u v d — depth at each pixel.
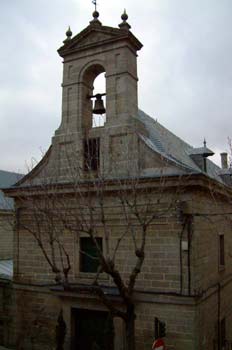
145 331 14.21
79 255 16.03
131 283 11.05
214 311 15.94
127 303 11.05
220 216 18.02
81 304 15.68
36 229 17.12
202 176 13.48
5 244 27.91
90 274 15.68
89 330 15.82
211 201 16.47
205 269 15.07
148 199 13.62
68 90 17.20
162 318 13.97
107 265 10.69
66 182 15.67
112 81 16.16
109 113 16.05
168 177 13.80
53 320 16.41
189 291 13.62
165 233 14.31
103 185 13.46
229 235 19.88
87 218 15.80
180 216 13.91
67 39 17.36
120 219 15.12
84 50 16.98
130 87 16.05
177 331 13.64
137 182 13.20
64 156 16.72
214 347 15.33
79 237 16.12
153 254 14.46
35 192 16.62
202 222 15.03
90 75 17.47
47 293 16.72
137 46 16.66
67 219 14.92
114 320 14.84
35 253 17.33
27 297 17.31
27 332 17.03
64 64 17.48
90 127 17.25
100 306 15.24
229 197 17.03
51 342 16.28
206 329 14.60
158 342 10.98
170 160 14.46
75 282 15.88
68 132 16.80
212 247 16.39
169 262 14.14
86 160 15.85
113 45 16.33
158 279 14.27
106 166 15.52
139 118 16.27
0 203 28.59
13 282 17.72
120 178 14.29
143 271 14.57
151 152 14.94
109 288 14.84
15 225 17.97
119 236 15.12
